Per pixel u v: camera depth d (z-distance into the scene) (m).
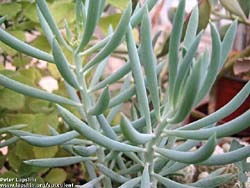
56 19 0.49
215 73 0.33
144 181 0.36
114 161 0.45
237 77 0.77
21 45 0.37
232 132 0.33
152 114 0.39
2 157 0.52
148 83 0.35
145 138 0.35
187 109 0.31
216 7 0.80
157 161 0.40
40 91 0.39
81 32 0.39
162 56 0.71
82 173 0.61
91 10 0.35
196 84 0.29
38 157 0.49
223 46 0.36
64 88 0.56
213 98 0.77
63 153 0.55
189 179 0.54
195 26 0.37
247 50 0.78
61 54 0.34
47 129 0.49
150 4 0.38
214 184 0.40
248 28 0.86
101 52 0.37
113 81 0.40
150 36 0.35
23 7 0.52
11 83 0.38
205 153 0.31
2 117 0.50
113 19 0.53
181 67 0.32
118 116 0.58
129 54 0.36
